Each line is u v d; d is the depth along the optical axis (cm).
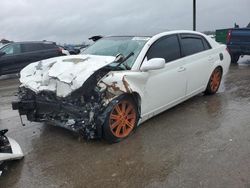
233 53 1439
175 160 422
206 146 460
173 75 574
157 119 586
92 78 446
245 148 447
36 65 535
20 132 559
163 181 373
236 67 1294
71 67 470
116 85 463
